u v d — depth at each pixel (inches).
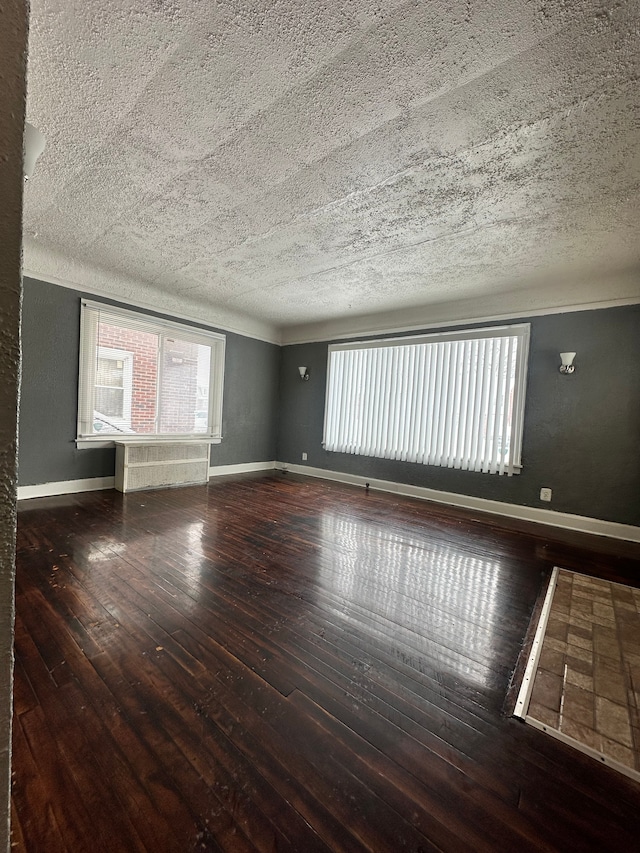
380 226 109.1
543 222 103.3
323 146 76.7
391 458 197.6
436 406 180.5
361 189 91.1
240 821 36.9
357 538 123.4
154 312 184.5
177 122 71.2
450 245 120.3
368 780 41.9
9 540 16.6
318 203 98.0
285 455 253.1
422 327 189.3
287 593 84.2
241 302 195.6
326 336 231.1
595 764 45.4
